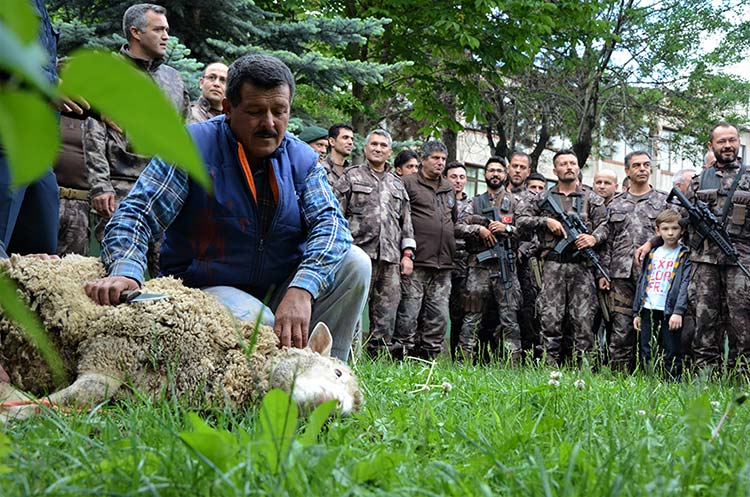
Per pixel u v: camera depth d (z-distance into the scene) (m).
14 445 1.82
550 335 8.66
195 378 2.75
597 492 1.58
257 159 3.42
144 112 0.45
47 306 2.81
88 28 8.36
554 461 1.94
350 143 8.49
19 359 2.86
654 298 7.94
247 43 9.72
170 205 3.28
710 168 7.69
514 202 9.18
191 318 2.83
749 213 7.40
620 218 8.65
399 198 8.05
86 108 2.88
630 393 3.77
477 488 1.66
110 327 2.80
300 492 1.52
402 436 2.35
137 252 3.12
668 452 2.04
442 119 17.06
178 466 1.67
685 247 7.78
